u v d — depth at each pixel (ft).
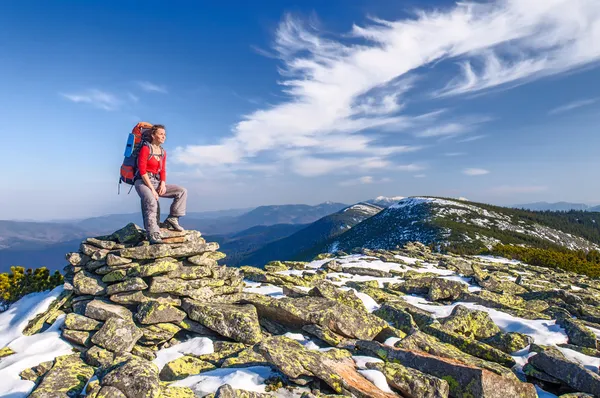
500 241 474.08
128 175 34.91
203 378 21.58
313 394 20.65
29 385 22.24
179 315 30.58
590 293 66.59
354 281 56.85
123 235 35.06
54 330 29.43
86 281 32.32
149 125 35.50
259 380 21.47
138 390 17.93
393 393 21.71
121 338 26.30
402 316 35.47
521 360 30.09
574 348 31.83
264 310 33.68
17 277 44.57
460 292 49.65
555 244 532.73
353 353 27.99
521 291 60.29
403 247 125.18
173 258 34.88
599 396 23.70
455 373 23.30
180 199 37.50
